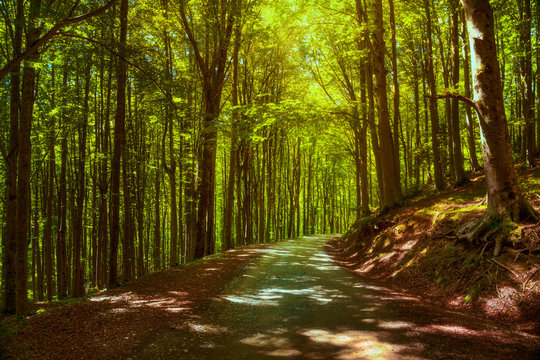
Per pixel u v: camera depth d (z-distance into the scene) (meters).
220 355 5.12
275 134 29.98
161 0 15.80
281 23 21.16
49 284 18.59
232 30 18.61
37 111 17.58
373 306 7.38
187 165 21.47
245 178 26.12
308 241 28.55
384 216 15.10
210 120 16.30
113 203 11.38
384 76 15.30
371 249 14.20
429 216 11.58
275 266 13.62
